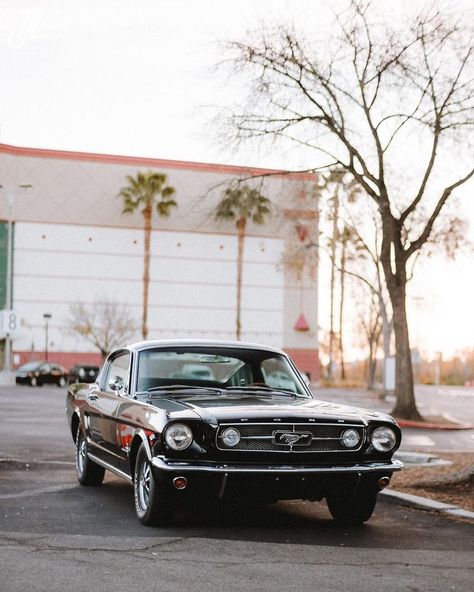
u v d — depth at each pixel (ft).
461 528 28.53
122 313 217.56
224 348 31.22
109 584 19.30
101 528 25.98
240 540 24.63
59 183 216.95
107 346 214.90
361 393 166.71
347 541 25.38
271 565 21.63
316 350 229.45
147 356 30.32
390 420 26.99
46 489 34.50
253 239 226.38
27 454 48.06
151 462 25.26
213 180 224.74
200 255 224.12
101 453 32.12
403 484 37.29
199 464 24.94
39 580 19.43
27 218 214.28
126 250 220.02
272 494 25.58
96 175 219.41
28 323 213.46
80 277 217.15
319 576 20.71
